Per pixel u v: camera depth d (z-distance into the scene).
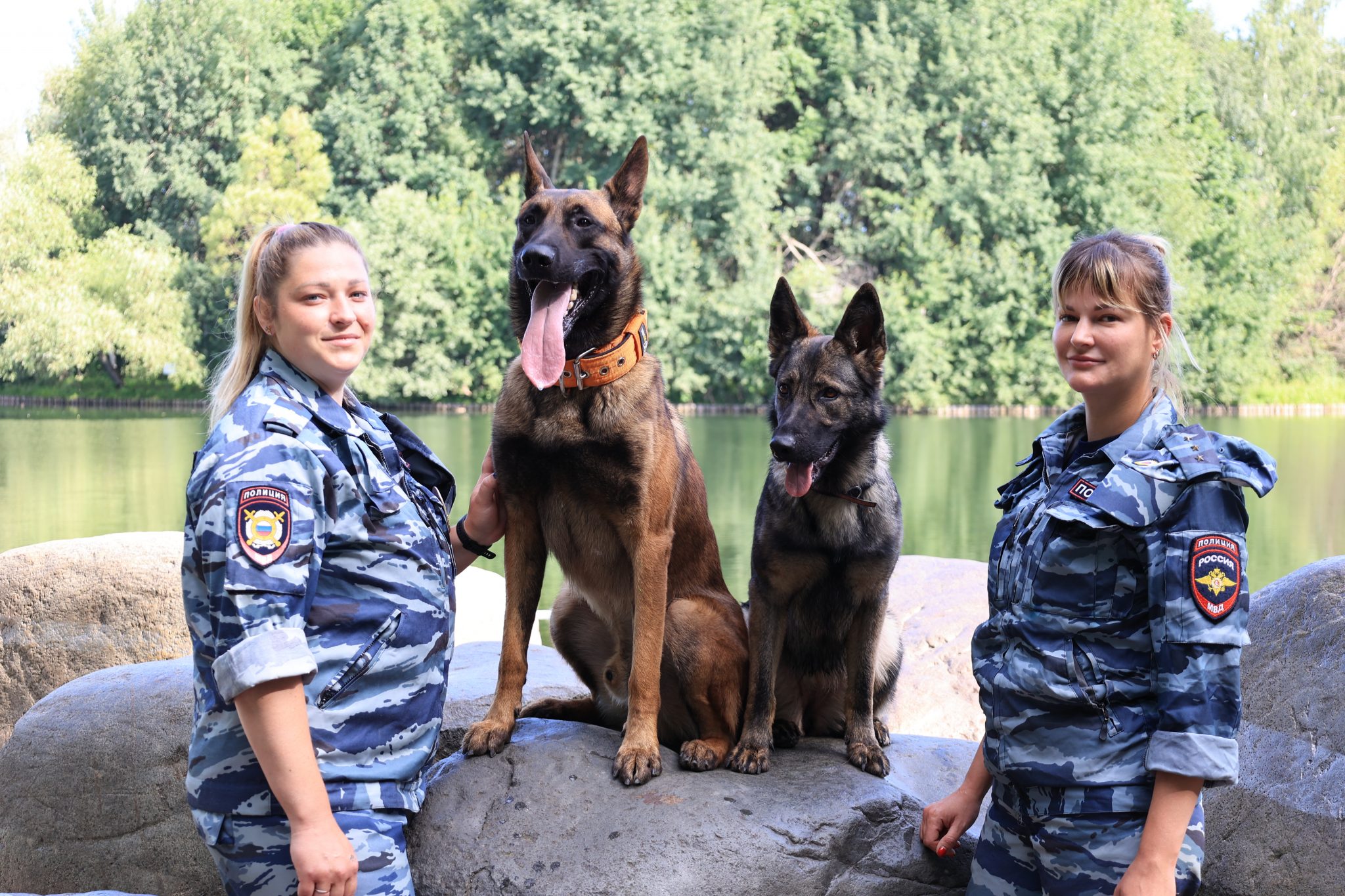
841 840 3.04
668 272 35.94
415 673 2.57
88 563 5.39
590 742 3.31
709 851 2.88
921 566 6.78
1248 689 3.35
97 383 40.56
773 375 3.83
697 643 3.47
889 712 4.05
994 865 2.69
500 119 40.47
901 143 41.38
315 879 2.21
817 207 43.88
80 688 3.73
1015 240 40.50
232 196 37.97
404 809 2.54
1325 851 2.98
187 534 2.40
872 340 3.61
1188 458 2.42
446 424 30.97
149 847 3.49
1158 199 42.28
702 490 3.85
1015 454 27.05
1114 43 43.31
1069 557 2.52
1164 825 2.31
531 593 3.49
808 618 3.62
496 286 36.59
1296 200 46.72
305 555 2.33
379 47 41.84
